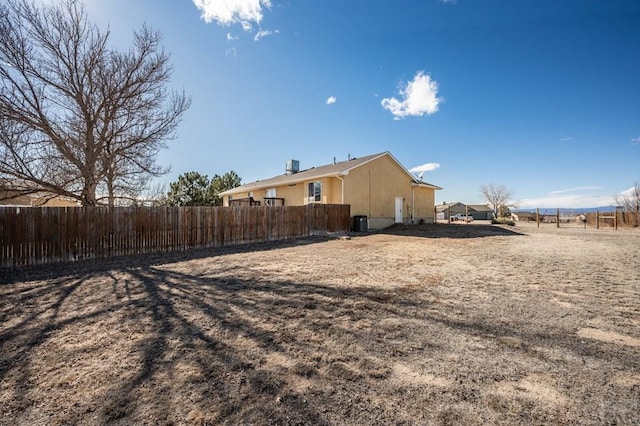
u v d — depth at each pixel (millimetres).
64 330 3238
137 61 10695
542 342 2850
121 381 2240
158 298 4352
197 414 1852
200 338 3002
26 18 8883
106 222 8172
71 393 2098
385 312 3713
